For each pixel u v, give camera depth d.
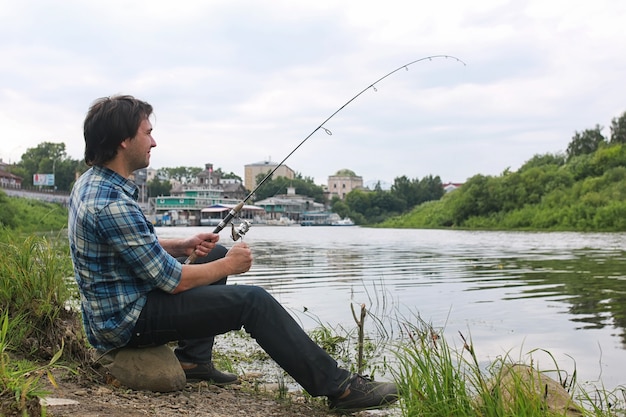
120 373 2.86
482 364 4.10
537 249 18.67
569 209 43.50
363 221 111.06
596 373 3.99
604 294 7.77
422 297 7.52
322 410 2.98
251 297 2.76
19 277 3.43
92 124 2.67
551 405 2.58
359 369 3.69
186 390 3.05
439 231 43.81
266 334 2.76
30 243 3.69
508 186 51.00
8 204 19.34
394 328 5.51
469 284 8.89
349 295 7.69
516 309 6.57
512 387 2.54
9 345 3.13
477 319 5.96
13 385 2.10
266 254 16.45
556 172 49.56
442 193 112.88
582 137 61.47
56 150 115.12
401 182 113.50
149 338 2.77
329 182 162.62
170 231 52.12
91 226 2.58
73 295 3.80
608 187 43.62
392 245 22.08
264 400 3.10
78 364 3.07
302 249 19.19
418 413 2.59
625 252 16.84
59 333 3.23
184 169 172.88
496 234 34.78
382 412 3.06
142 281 2.70
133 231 2.58
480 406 2.48
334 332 5.29
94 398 2.56
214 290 2.76
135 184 2.76
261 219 109.56
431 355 2.84
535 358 4.39
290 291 8.09
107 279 2.64
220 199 111.56
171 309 2.70
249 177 147.25
